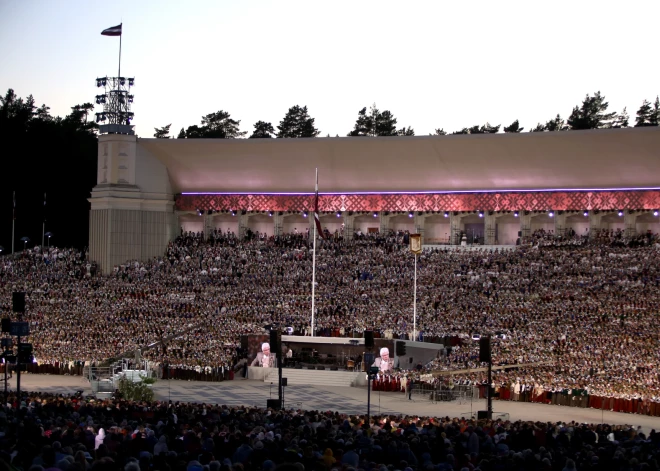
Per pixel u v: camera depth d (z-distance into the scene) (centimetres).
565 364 6869
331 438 2817
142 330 8412
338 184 11062
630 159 9800
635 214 10075
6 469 1841
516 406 6412
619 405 6150
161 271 10050
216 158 11031
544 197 10444
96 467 1798
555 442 3306
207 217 11469
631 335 7231
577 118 15738
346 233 11131
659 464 2477
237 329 8319
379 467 2206
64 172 14500
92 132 16375
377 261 9731
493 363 7069
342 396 6838
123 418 3609
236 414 3825
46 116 16162
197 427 3117
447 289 8850
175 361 7731
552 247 9769
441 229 11044
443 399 6644
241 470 1925
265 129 16925
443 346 7569
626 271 8712
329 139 10669
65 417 3425
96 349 8038
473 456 2617
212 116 17312
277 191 11281
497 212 10662
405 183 10862
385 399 6712
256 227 11725
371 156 10688
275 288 9250
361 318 8388
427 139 10350
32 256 10894
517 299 8425
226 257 10281
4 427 2802
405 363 7719
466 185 10694
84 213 14612
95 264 10762
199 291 9388
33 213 14288
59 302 9156
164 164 11162
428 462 2441
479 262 9400
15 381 7331
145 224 11012
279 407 5019
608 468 2473
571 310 7981
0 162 14225
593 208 10238
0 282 9725
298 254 10169
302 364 7962
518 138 10050
